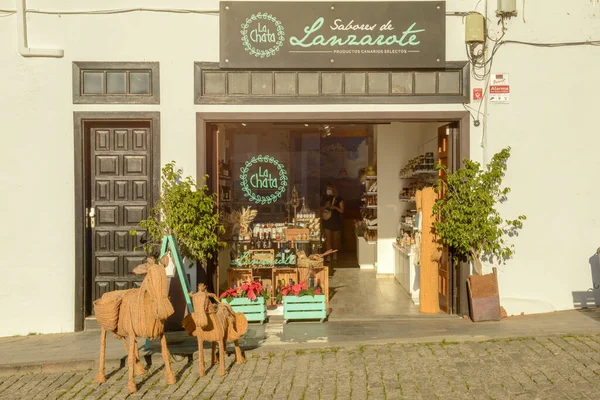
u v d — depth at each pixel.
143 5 8.90
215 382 6.56
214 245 8.88
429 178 11.40
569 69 8.92
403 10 8.86
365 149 15.63
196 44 8.92
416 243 10.55
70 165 8.90
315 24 8.87
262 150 10.02
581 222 8.95
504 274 8.96
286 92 8.98
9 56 8.87
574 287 8.98
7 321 8.90
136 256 9.15
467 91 8.95
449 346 7.31
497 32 8.91
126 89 8.95
